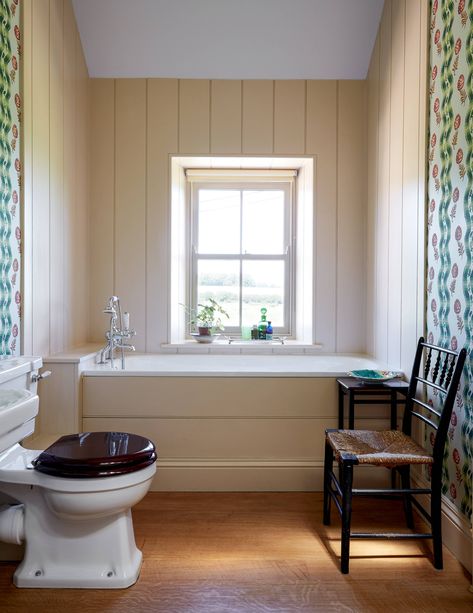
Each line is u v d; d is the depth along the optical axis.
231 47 3.07
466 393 1.86
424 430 2.27
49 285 2.59
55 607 1.61
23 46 2.26
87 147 3.19
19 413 1.52
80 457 1.63
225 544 2.00
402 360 2.57
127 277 3.24
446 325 2.04
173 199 3.29
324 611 1.59
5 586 1.73
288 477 2.54
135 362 2.92
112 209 3.24
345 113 3.22
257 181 3.57
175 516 2.25
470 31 1.85
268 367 2.78
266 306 3.62
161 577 1.77
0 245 2.07
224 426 2.55
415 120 2.39
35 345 2.43
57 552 1.75
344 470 1.81
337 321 3.27
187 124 3.21
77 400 2.49
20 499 1.75
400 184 2.60
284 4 2.89
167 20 2.95
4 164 2.11
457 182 1.94
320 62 3.14
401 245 2.58
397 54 2.64
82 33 3.02
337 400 2.56
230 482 2.54
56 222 2.68
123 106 3.21
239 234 3.61
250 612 1.58
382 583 1.74
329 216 3.24
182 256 3.51
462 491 1.89
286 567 1.84
